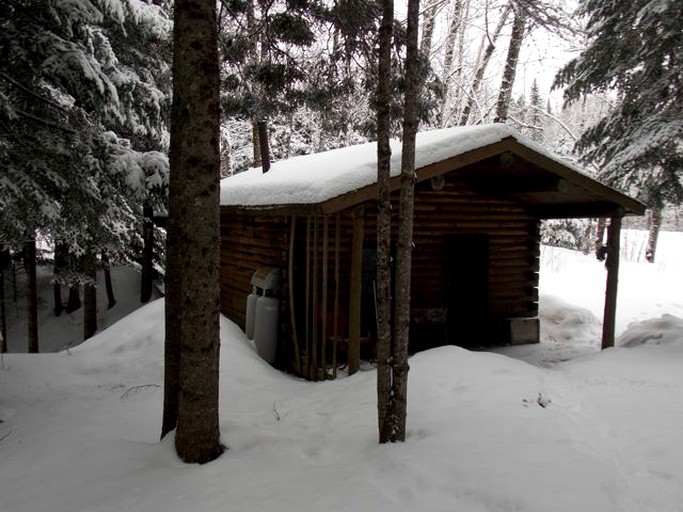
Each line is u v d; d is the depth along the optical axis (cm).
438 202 955
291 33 691
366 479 368
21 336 1588
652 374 606
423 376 569
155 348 829
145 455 443
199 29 406
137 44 1209
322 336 735
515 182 872
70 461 448
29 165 737
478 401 491
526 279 1034
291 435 488
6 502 391
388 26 422
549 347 980
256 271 934
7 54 729
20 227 779
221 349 773
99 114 855
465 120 1778
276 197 778
